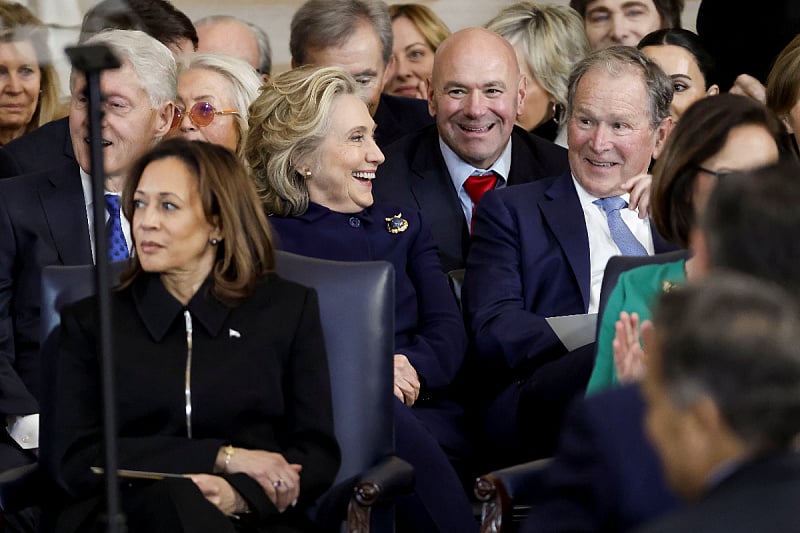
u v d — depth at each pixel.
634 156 14.63
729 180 8.11
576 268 14.59
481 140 16.47
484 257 14.92
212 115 16.50
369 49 18.84
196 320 11.09
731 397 5.96
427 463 12.60
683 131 10.78
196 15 22.28
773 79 15.46
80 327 11.04
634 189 14.49
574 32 19.84
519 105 17.47
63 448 10.83
